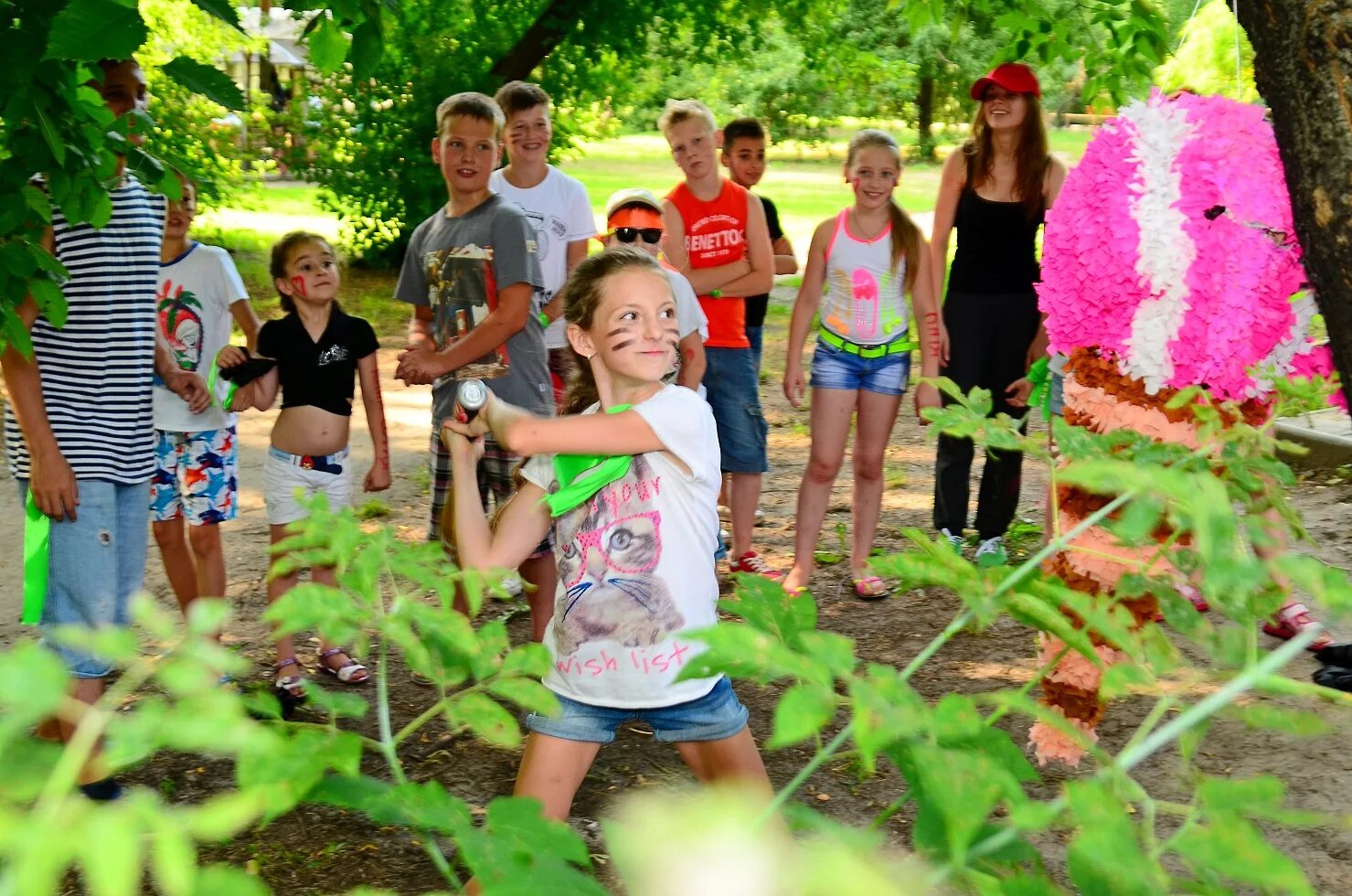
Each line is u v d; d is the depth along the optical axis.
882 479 5.69
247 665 0.89
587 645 2.66
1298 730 1.35
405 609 1.47
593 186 29.55
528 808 1.29
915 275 5.46
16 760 0.88
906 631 5.31
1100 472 1.25
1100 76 5.53
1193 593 5.08
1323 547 5.93
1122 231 3.24
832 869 0.88
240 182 16.73
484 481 4.68
